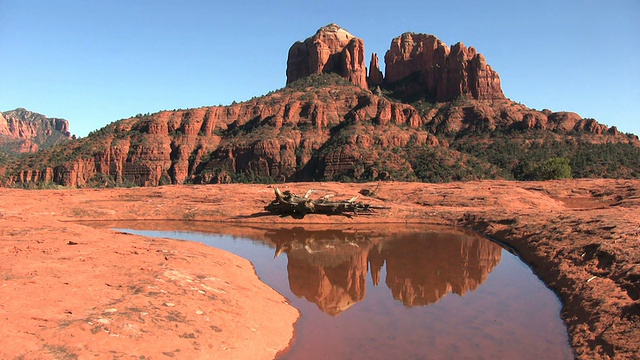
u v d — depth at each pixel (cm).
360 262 1894
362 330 1136
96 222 3114
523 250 2033
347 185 4531
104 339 796
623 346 886
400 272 1723
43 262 1203
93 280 1091
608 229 1719
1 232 1606
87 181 12750
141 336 838
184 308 1009
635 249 1354
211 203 3553
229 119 14638
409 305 1337
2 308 841
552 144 11400
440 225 3000
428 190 4000
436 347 1023
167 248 1616
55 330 785
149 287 1088
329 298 1403
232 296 1190
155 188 4325
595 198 4394
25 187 10738
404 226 2950
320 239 2461
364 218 3117
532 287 1525
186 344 862
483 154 11456
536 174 7794
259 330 1045
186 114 14650
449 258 1975
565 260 1591
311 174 11762
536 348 1019
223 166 12888
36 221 1931
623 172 9256
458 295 1437
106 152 13338
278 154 12394
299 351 998
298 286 1531
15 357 687
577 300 1238
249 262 1845
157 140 13838
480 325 1172
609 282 1227
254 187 4350
